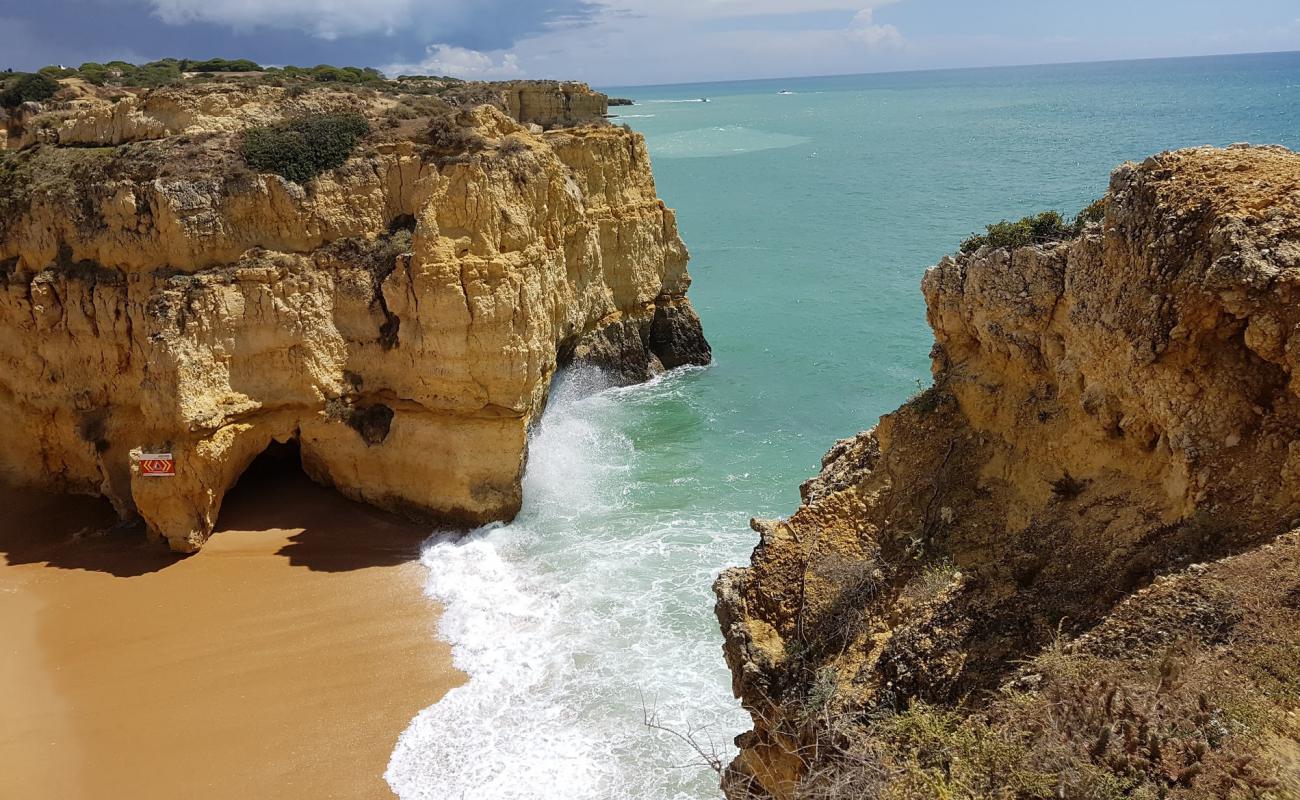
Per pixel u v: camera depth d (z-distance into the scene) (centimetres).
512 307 2519
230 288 2445
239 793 1631
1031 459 1255
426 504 2627
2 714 1836
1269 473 980
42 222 2512
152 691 1906
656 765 1648
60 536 2547
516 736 1742
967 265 1389
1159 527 1045
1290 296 945
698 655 1964
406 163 2669
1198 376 1033
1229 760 782
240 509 2664
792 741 1123
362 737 1758
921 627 1123
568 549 2467
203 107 2750
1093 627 991
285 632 2109
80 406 2580
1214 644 889
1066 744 852
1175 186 1086
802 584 1271
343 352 2617
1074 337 1189
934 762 927
